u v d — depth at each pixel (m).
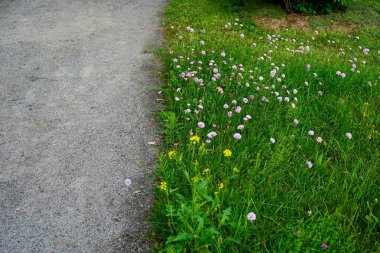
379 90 1.74
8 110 1.55
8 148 1.33
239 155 1.21
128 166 1.27
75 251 0.98
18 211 1.08
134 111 1.57
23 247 0.98
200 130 1.36
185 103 1.52
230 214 1.00
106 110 1.57
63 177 1.21
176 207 1.04
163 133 1.43
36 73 1.84
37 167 1.25
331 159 1.31
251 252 0.93
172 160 1.23
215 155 1.23
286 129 1.40
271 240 0.98
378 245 0.96
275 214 1.03
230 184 1.13
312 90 1.71
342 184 1.16
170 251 0.90
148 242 1.00
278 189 1.13
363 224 1.04
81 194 1.15
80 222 1.06
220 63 1.79
